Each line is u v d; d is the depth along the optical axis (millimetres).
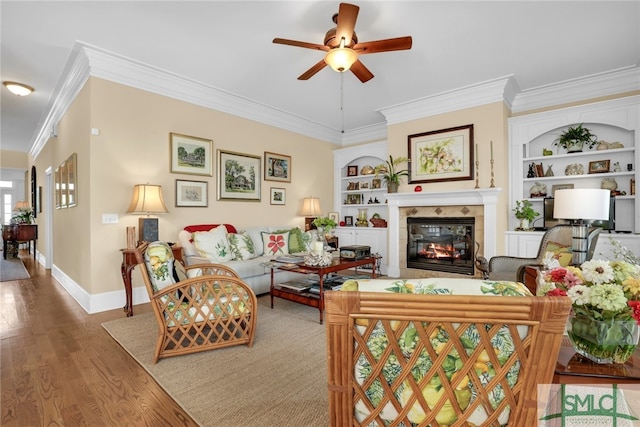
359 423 912
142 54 3344
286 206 5473
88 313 3287
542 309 729
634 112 3666
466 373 808
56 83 3977
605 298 1030
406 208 5070
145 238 3469
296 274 4359
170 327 2236
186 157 4105
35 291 4180
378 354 852
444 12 2666
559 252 2820
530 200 4324
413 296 765
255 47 3219
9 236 6812
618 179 3918
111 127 3459
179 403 1731
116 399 1768
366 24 2828
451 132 4512
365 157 6457
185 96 4102
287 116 5391
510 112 4508
